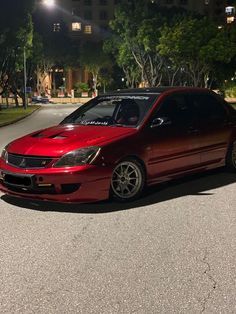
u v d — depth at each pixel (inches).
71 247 180.5
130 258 168.7
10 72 1871.3
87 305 133.3
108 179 233.3
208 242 185.6
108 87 3698.3
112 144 235.8
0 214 228.5
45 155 226.8
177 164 270.5
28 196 231.1
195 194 266.7
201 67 2169.0
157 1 4458.7
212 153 296.0
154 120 258.5
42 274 154.9
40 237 193.0
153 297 137.8
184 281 148.7
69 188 225.6
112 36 2345.0
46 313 128.9
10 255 172.2
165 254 172.6
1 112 1688.0
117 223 211.9
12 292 141.8
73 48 3518.7
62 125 274.2
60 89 4116.6
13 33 1521.9
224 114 309.7
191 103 289.0
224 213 228.1
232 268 159.0
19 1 1478.8
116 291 141.9
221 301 135.0
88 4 4475.9
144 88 293.6
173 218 219.5
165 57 2177.7
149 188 280.4
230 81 2440.9
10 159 238.8
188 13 2132.1
